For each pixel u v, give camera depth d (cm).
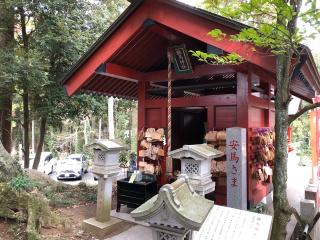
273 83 761
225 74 713
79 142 2766
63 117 1205
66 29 992
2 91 1019
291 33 280
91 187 885
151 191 631
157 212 213
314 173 787
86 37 1078
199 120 982
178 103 718
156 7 574
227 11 317
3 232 457
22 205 498
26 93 1073
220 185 653
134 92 954
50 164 1919
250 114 641
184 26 546
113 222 539
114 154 554
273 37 298
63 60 1077
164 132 731
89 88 818
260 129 684
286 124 338
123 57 702
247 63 605
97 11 1182
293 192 866
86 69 685
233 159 517
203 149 451
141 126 779
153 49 721
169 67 670
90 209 657
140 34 644
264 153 680
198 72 694
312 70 534
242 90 627
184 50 641
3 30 1010
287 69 330
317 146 675
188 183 256
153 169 735
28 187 565
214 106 668
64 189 826
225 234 281
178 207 211
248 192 620
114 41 637
